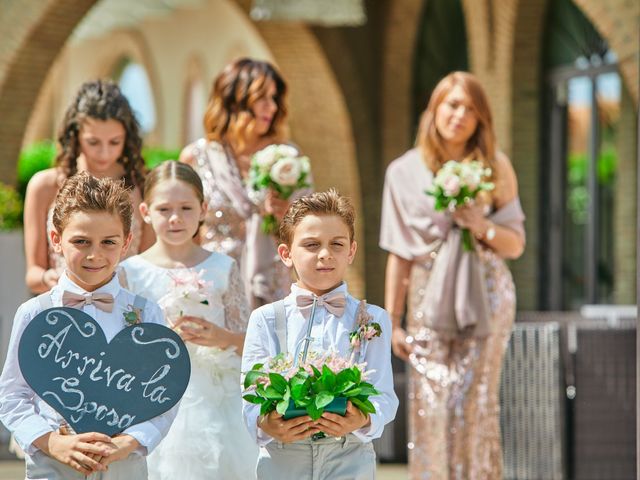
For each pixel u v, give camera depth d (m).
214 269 5.10
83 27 22.42
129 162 5.50
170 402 4.07
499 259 6.24
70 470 3.93
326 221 4.11
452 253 6.11
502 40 12.15
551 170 12.16
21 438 3.89
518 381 7.70
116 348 4.05
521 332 7.71
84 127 5.40
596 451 7.71
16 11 13.42
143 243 5.51
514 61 12.10
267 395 3.81
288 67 14.44
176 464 4.90
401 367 8.73
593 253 11.65
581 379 7.70
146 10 20.83
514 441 7.70
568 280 12.00
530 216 12.16
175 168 5.03
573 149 11.90
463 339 6.15
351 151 14.55
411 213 6.24
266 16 11.26
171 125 21.52
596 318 9.40
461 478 6.12
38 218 5.50
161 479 4.90
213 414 4.96
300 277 4.30
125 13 21.11
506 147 12.15
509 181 6.27
